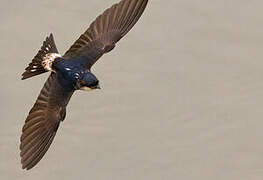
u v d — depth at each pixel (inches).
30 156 316.8
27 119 322.7
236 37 634.8
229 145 580.1
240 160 573.9
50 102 331.3
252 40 633.6
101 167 568.1
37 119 325.7
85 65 343.3
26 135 319.6
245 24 642.2
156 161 570.9
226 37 633.6
